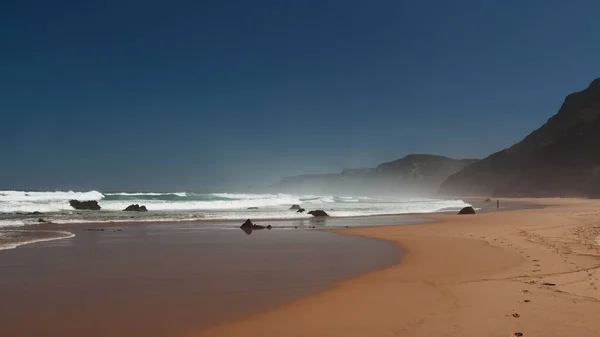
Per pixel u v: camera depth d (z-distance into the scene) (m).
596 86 114.50
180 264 11.80
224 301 7.99
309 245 15.94
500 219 27.92
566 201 72.44
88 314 7.17
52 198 45.41
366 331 6.18
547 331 5.96
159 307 7.59
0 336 6.12
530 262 11.30
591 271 9.88
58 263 11.77
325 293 8.55
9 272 10.54
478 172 133.25
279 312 7.25
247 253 13.91
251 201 52.84
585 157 97.31
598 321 6.35
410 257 13.02
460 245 15.41
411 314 6.93
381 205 55.44
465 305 7.32
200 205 44.03
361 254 13.73
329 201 69.25
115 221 25.42
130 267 11.30
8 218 25.62
